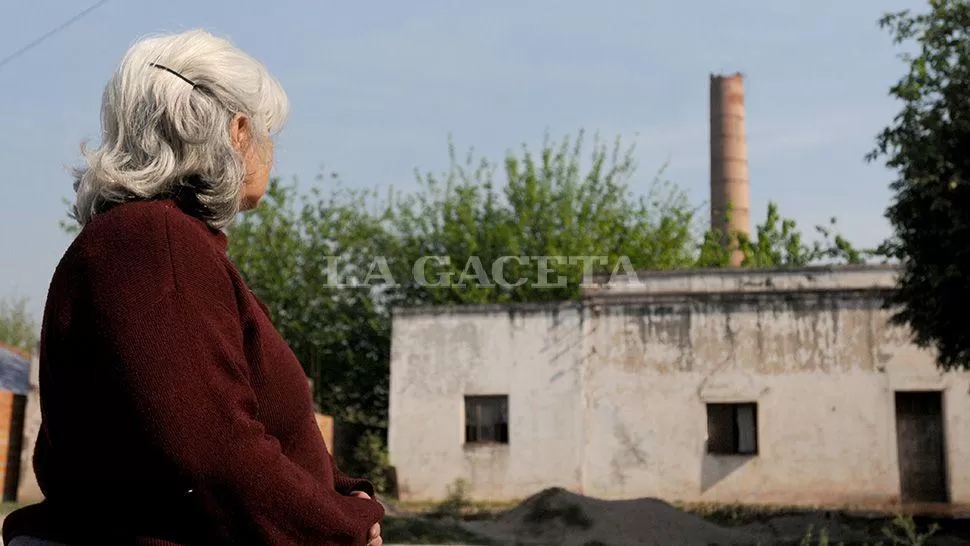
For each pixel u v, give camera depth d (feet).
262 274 99.96
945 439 76.79
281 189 101.81
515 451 83.61
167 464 4.55
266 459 4.72
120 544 4.73
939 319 47.32
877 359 78.59
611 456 81.92
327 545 4.86
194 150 5.29
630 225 113.60
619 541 55.93
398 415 85.87
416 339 86.53
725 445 81.05
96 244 4.93
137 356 4.62
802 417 79.05
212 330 4.84
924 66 42.88
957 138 42.70
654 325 82.64
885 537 55.83
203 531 4.66
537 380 84.02
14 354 74.18
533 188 109.70
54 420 4.92
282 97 5.84
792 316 80.28
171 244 4.93
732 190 156.46
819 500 77.71
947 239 43.73
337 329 101.09
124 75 5.36
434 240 107.45
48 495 5.05
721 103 159.12
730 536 58.03
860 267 79.77
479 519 73.05
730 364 80.89
